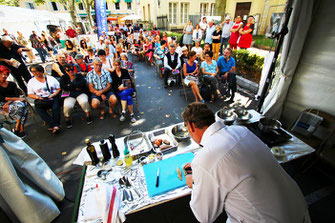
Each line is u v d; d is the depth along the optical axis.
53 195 2.03
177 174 1.53
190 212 2.07
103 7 8.65
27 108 3.92
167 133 2.08
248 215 0.93
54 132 3.49
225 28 7.43
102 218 1.20
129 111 4.15
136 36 11.86
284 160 1.68
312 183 2.33
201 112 1.07
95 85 3.78
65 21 12.73
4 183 1.52
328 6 2.46
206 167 0.94
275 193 0.88
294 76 3.07
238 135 0.99
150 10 18.38
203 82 4.74
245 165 0.88
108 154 1.74
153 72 7.32
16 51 4.75
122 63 5.04
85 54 6.67
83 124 3.86
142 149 1.83
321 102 2.73
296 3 2.52
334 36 2.45
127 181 1.47
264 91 3.41
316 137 2.55
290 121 3.29
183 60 5.71
